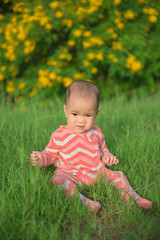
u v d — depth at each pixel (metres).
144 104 4.91
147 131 3.37
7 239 1.52
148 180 2.27
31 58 5.66
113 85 5.84
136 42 5.75
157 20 6.17
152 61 6.11
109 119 3.97
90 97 2.06
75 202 1.82
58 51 5.42
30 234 1.55
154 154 2.71
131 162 2.61
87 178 2.13
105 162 2.21
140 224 1.75
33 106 4.36
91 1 5.65
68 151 2.21
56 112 3.75
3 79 5.60
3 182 1.97
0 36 5.72
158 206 1.96
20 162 2.35
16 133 2.90
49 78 5.05
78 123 2.11
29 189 1.92
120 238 1.65
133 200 1.93
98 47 5.57
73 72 5.27
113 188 2.11
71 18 5.52
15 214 1.70
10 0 5.97
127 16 5.78
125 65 5.51
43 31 5.36
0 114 3.77
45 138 2.88
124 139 3.13
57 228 1.57
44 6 5.66
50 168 2.33
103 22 5.98
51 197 1.88
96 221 1.80
